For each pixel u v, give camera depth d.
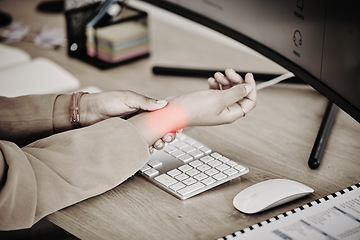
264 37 1.07
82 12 1.37
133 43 1.37
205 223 0.79
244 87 0.90
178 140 0.99
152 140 0.88
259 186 0.83
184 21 1.62
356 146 0.97
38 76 1.28
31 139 0.97
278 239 0.72
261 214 0.80
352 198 0.81
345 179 0.88
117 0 1.36
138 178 0.91
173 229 0.78
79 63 1.39
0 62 1.38
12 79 1.26
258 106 1.14
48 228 0.93
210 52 1.43
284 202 0.81
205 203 0.83
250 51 1.46
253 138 1.02
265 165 0.93
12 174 0.79
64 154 0.83
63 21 1.65
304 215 0.77
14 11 1.75
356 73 0.83
